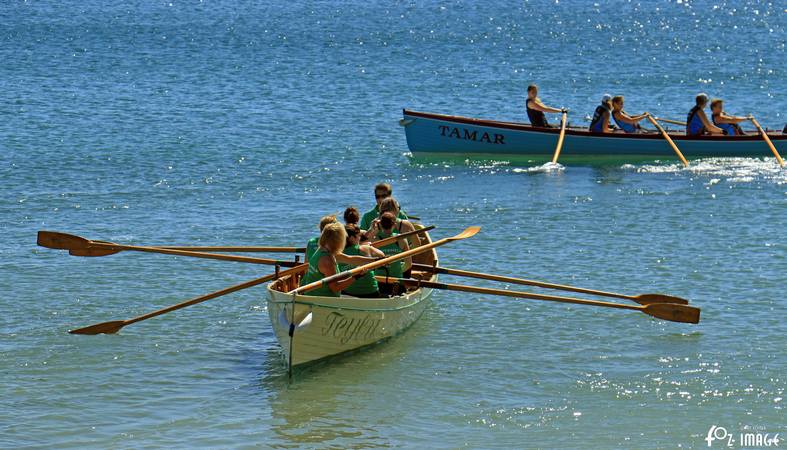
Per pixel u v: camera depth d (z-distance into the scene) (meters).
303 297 45.62
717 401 44.28
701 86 169.88
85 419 42.34
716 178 93.75
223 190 89.69
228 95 153.75
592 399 44.66
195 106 141.75
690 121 103.94
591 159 104.06
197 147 110.62
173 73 180.75
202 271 64.00
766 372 47.31
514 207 82.50
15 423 41.75
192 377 47.09
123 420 42.34
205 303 57.75
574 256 67.12
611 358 49.38
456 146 105.25
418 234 59.81
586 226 75.31
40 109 135.75
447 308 57.22
